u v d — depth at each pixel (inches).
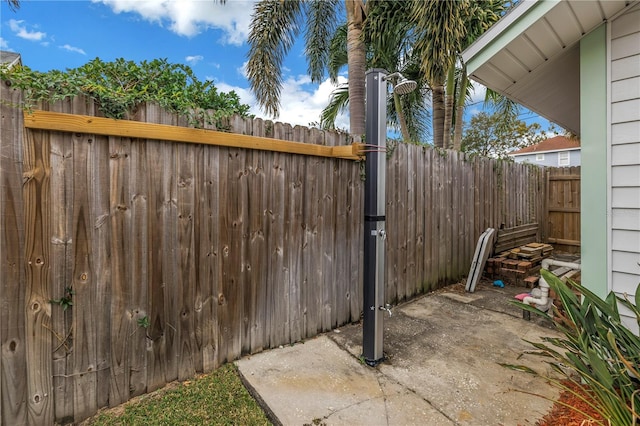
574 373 87.0
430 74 199.5
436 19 176.7
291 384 84.0
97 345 73.6
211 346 90.4
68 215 69.2
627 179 79.8
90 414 73.1
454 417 72.2
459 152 171.8
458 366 93.0
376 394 80.1
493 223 197.5
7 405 64.6
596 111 84.5
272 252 101.7
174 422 70.7
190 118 83.6
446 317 128.2
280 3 209.9
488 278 178.7
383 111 94.9
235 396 79.7
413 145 145.3
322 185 113.1
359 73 203.8
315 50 237.3
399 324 121.5
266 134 98.3
